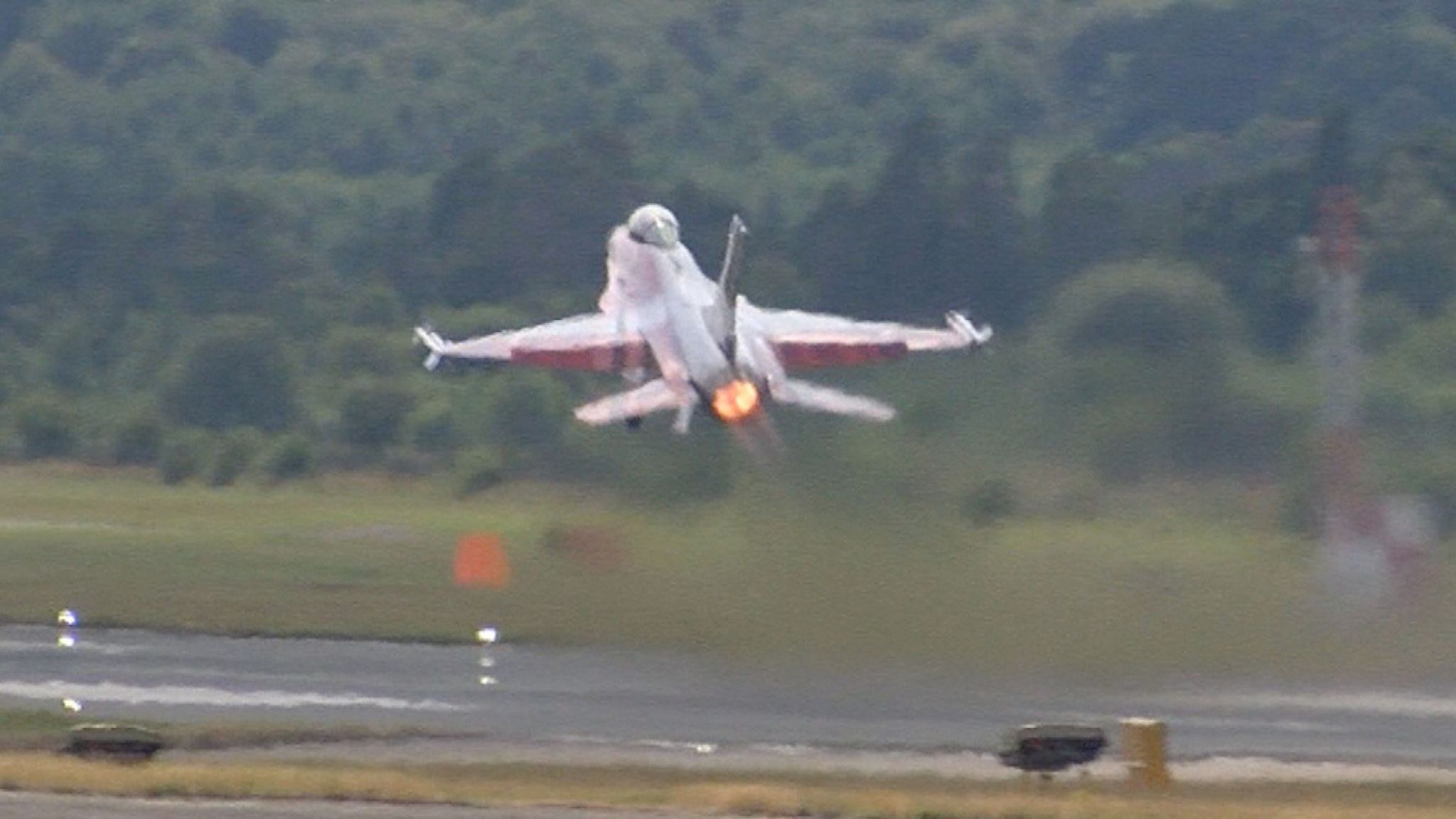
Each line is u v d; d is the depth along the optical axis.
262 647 122.19
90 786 85.69
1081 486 138.88
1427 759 96.69
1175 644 114.69
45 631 126.19
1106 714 104.50
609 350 148.38
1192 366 156.12
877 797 86.44
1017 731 92.81
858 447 141.88
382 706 107.38
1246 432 148.50
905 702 106.38
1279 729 101.62
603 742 99.44
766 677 111.50
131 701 108.44
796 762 95.38
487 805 84.44
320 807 83.56
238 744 98.75
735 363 140.75
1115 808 84.81
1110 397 151.75
